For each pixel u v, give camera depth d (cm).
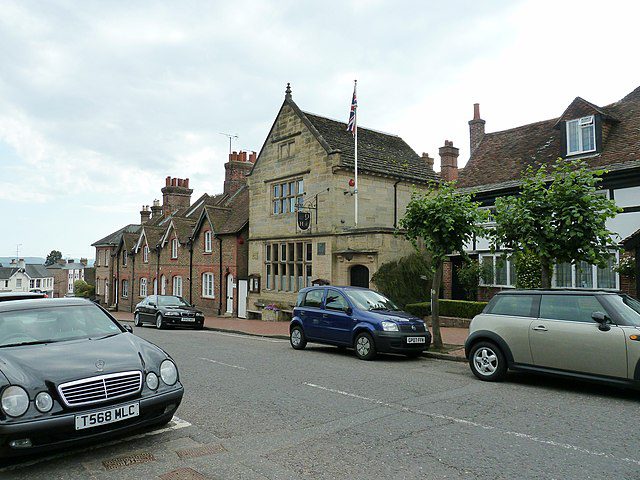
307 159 2222
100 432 496
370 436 569
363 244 1966
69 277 8775
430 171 2480
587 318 787
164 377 569
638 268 1313
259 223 2541
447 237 1204
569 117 1639
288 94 2366
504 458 498
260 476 456
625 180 1438
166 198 4262
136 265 3991
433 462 488
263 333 1773
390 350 1094
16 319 620
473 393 786
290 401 734
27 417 459
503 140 2033
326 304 1270
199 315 2153
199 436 574
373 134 2517
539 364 823
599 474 456
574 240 1005
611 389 816
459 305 1730
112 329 661
